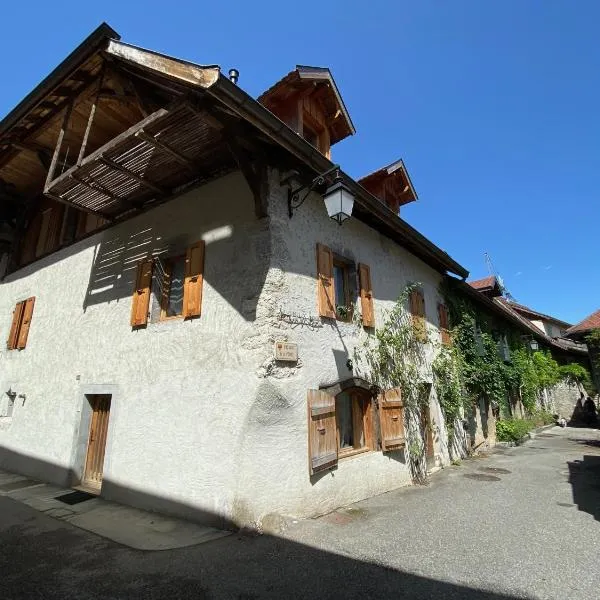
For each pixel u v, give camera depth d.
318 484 5.27
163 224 6.53
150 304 6.30
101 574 3.56
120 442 6.00
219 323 5.33
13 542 4.34
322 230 6.40
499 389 12.24
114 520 5.02
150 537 4.43
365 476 6.17
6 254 10.82
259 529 4.52
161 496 5.29
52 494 6.27
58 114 6.74
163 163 5.71
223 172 5.88
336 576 3.51
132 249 6.95
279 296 5.14
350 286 7.07
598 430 16.66
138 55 4.68
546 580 3.46
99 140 7.39
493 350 12.41
